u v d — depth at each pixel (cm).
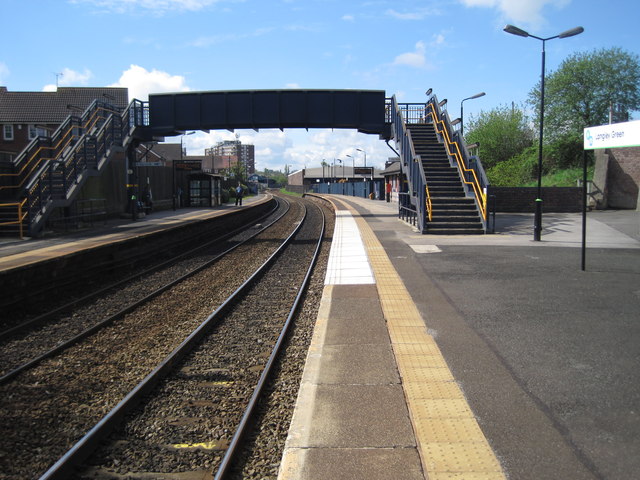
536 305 810
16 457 461
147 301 1096
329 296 909
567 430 409
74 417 546
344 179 9619
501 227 2006
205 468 441
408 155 2228
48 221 1980
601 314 751
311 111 2775
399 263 1227
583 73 3588
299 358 706
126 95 4919
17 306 1059
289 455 379
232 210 3588
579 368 543
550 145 3756
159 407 568
